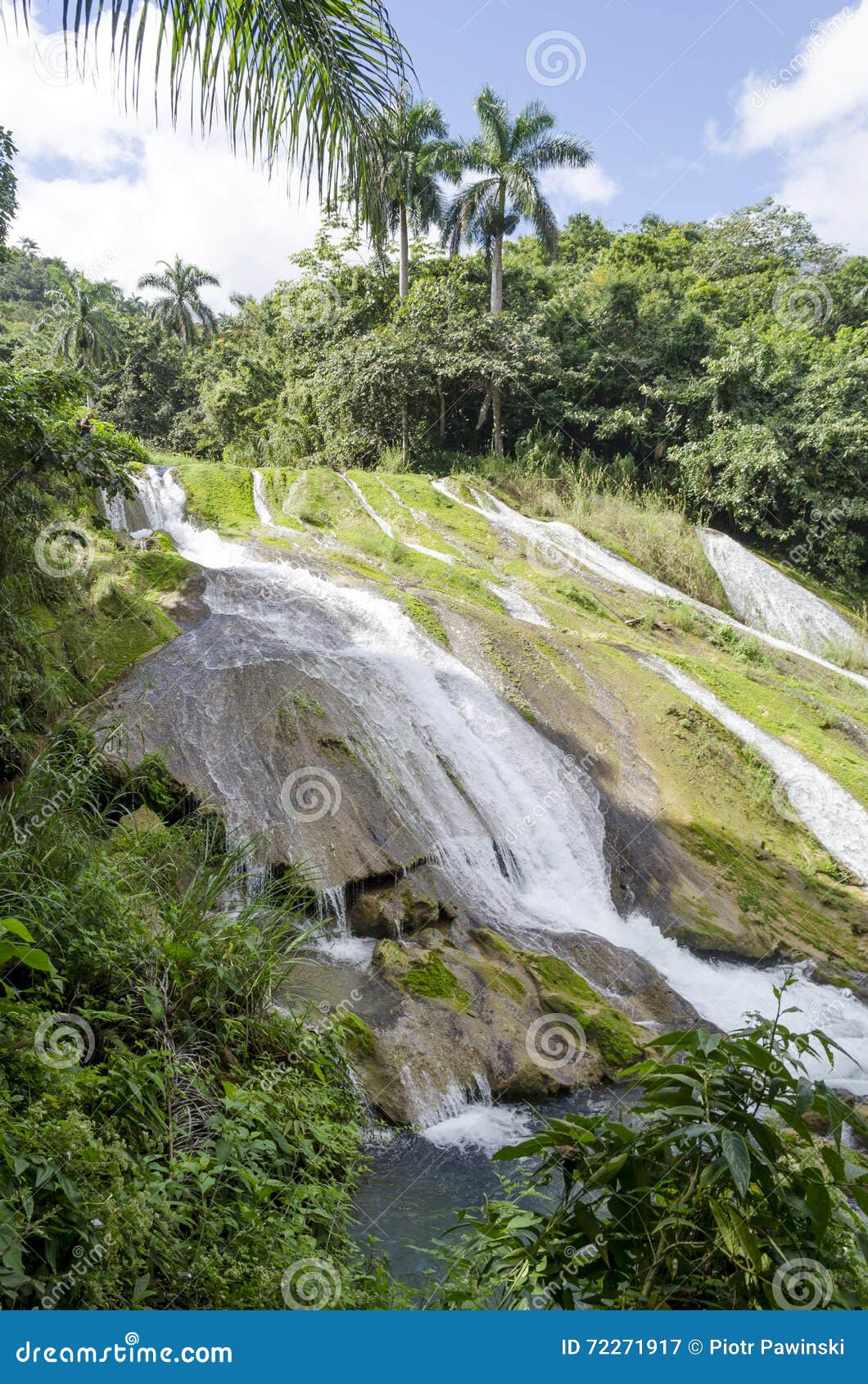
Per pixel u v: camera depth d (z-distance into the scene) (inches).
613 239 1956.2
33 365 396.5
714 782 538.6
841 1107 93.8
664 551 968.9
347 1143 224.1
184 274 1991.9
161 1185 146.4
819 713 658.8
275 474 831.1
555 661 578.9
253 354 1809.8
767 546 1162.6
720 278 1808.6
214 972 228.8
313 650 477.4
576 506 1005.2
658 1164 101.4
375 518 814.5
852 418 1112.8
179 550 664.4
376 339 1144.8
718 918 442.3
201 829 334.0
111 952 202.7
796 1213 96.8
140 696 373.7
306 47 227.5
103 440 383.6
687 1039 102.3
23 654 346.6
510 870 424.2
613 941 412.2
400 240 1321.4
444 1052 289.7
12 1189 116.1
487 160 1242.0
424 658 536.7
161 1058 190.1
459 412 1252.5
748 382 1180.5
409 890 360.8
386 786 406.9
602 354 1258.0
